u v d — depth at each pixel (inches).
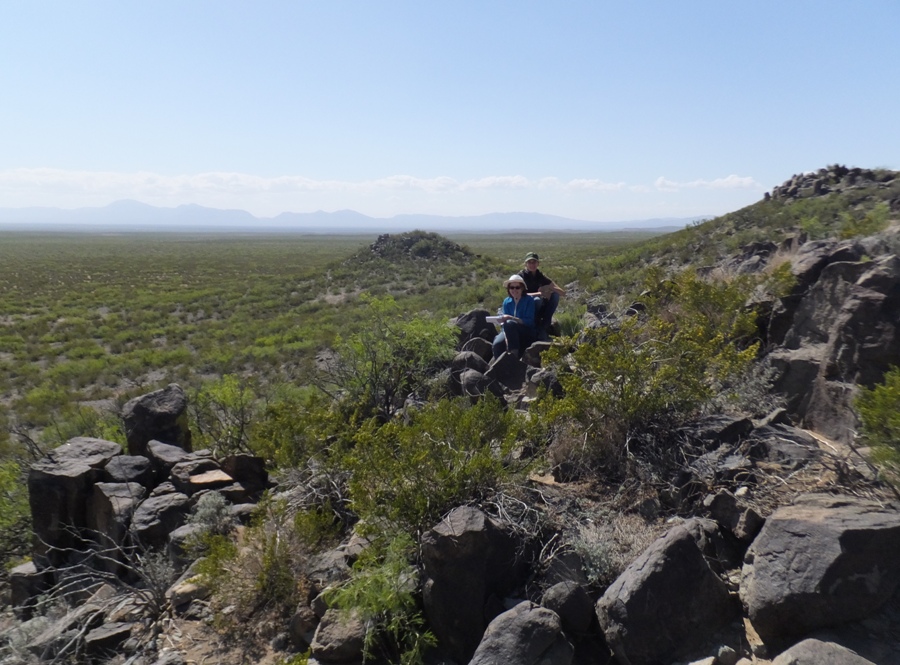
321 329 1130.0
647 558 148.9
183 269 2741.1
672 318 297.7
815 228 625.3
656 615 141.5
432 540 165.8
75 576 244.1
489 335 449.1
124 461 301.7
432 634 163.8
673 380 210.7
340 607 171.6
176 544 240.4
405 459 191.5
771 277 287.0
